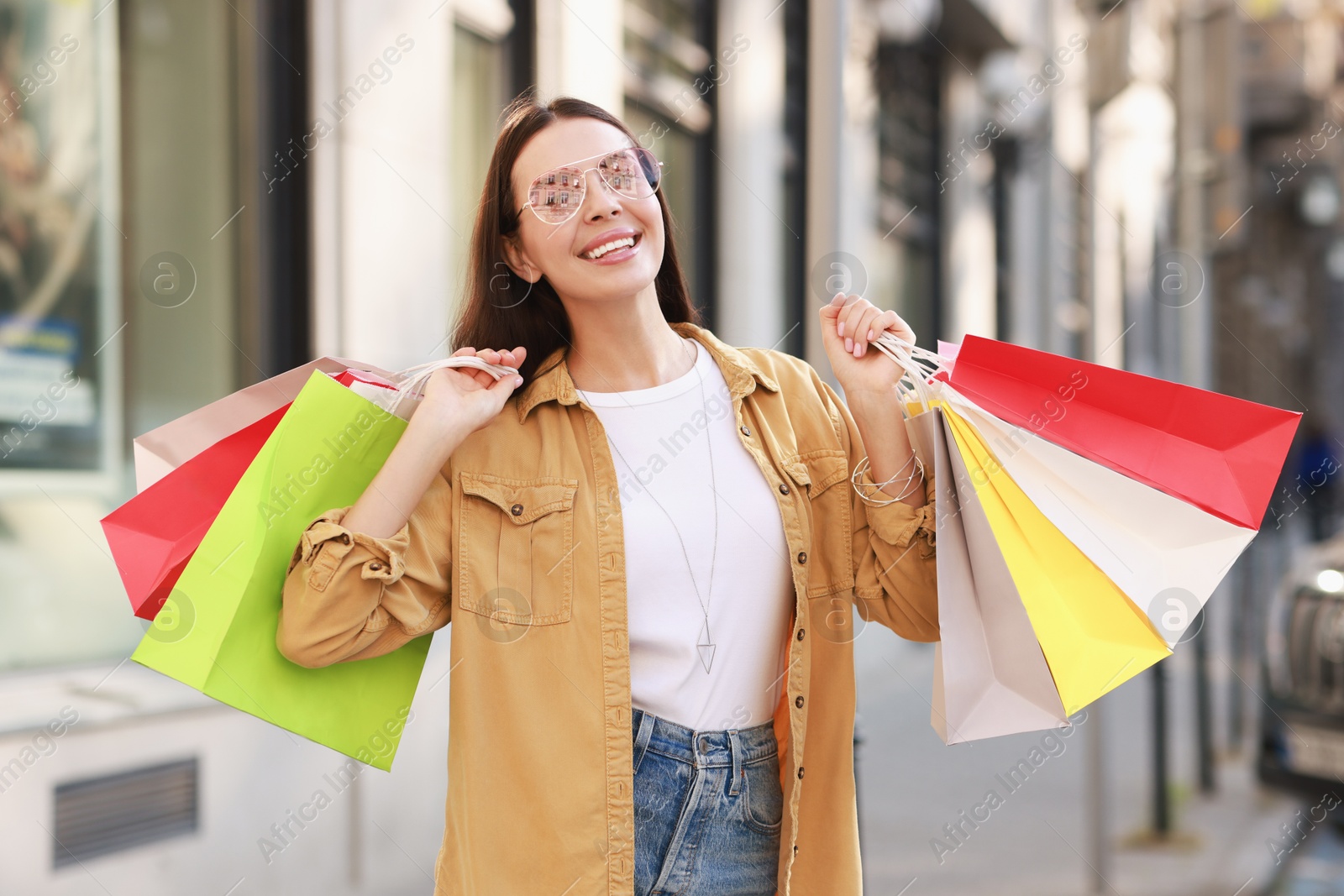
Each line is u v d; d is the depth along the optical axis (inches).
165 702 149.3
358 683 70.4
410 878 172.1
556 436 71.9
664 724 68.4
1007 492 70.8
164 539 68.4
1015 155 519.8
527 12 215.8
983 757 261.7
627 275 69.8
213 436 70.6
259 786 158.6
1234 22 278.4
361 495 70.0
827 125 124.1
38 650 148.4
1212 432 70.4
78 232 156.8
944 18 447.8
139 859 144.9
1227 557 70.4
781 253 311.0
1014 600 70.6
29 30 151.4
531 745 66.3
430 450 66.6
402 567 65.3
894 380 73.7
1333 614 184.4
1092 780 178.1
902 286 433.4
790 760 70.2
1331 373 1326.3
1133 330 549.6
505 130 74.5
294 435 67.8
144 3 164.1
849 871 73.0
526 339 76.2
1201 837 197.8
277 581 67.6
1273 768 189.8
